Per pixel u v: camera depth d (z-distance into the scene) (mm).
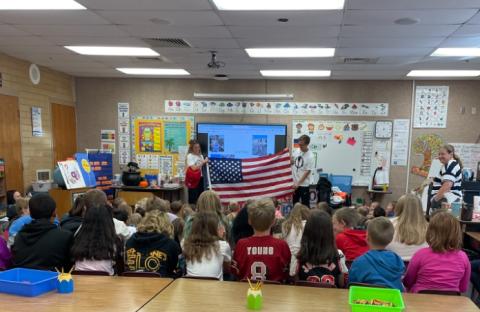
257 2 3219
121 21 3816
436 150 6812
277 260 2213
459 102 6734
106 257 2289
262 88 7191
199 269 2244
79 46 4930
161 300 1708
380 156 6969
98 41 4645
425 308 1638
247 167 4051
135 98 7422
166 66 6168
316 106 7078
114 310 1593
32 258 2246
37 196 2377
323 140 7086
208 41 4551
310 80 7070
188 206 4039
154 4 3293
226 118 7293
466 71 6016
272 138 7129
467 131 6734
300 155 5461
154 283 1941
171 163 7406
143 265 2312
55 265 2271
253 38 4375
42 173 6281
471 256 3535
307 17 3559
